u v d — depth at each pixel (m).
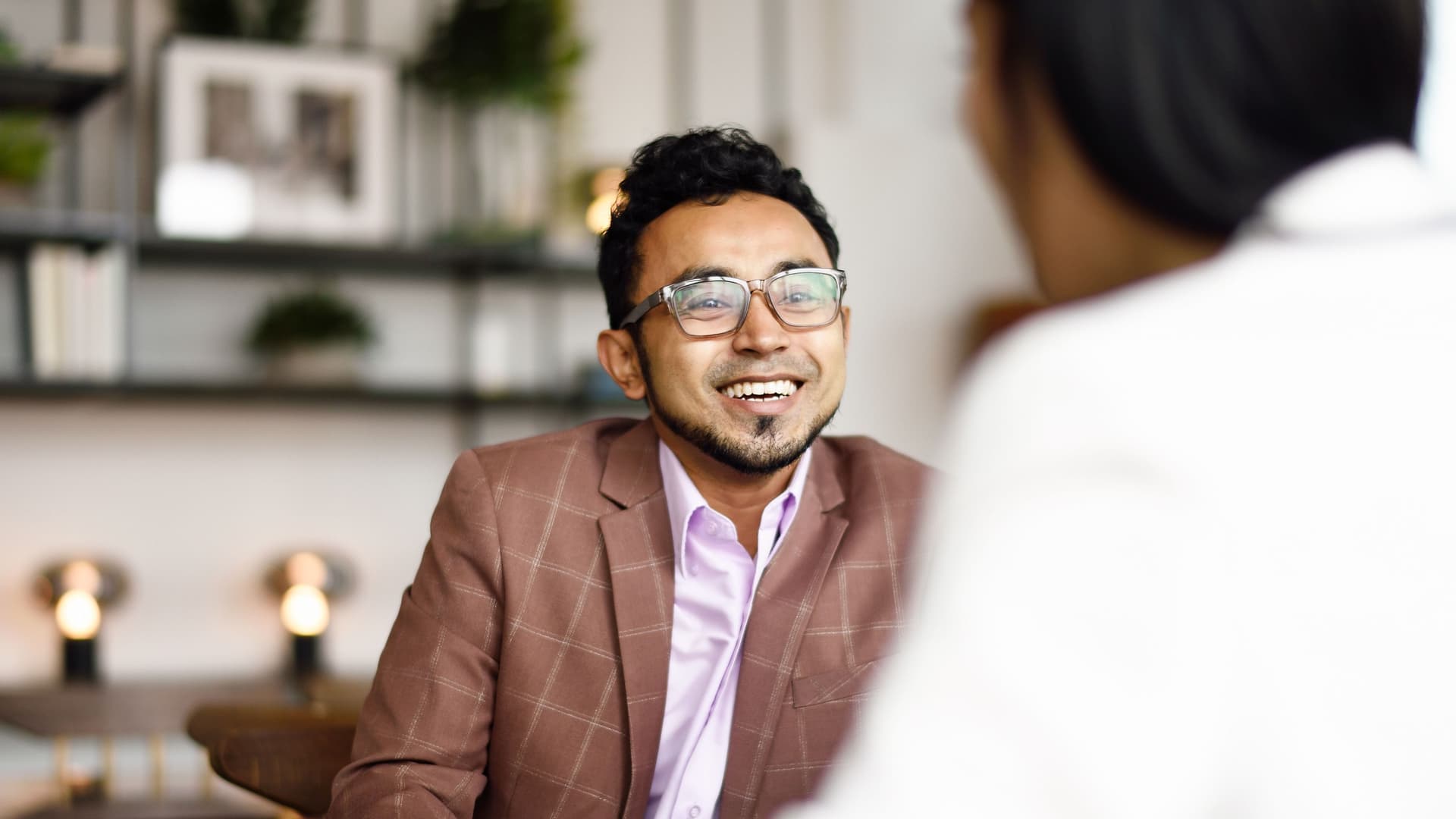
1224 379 0.50
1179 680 0.47
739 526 1.49
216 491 3.98
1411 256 0.52
